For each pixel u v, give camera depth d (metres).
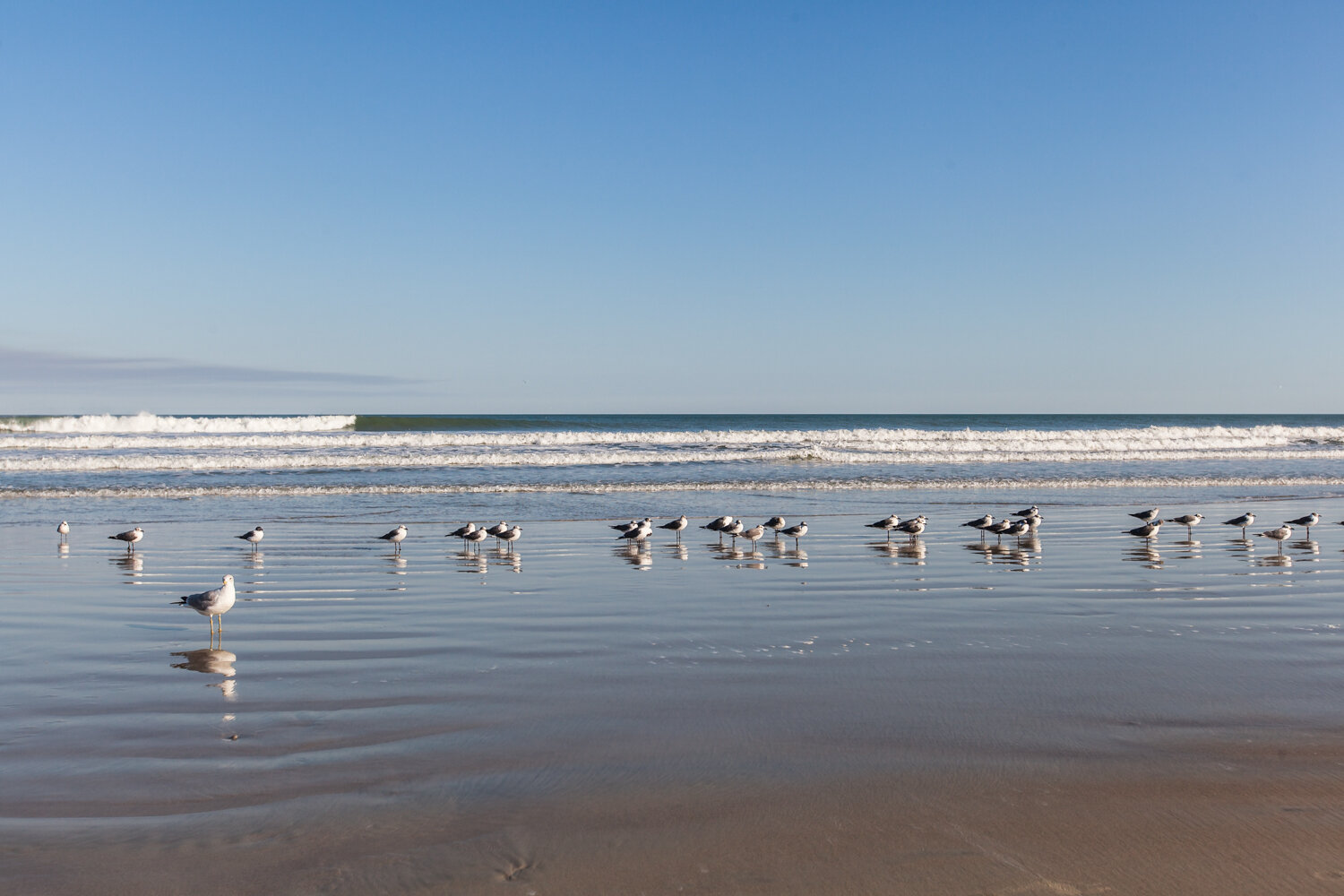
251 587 13.94
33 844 5.49
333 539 18.95
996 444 43.22
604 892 4.96
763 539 19.45
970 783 6.38
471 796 6.18
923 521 18.98
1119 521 22.11
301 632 11.08
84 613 12.13
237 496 26.83
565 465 36.19
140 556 16.77
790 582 14.44
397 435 46.16
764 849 5.45
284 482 29.88
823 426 111.00
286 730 7.50
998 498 26.94
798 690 8.62
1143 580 14.64
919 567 15.90
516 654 10.00
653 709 8.06
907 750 7.02
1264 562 16.41
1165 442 43.88
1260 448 44.19
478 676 9.15
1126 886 5.03
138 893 4.96
